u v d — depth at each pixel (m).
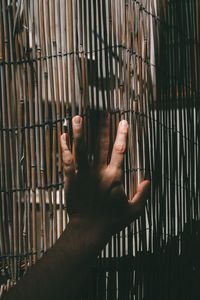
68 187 1.03
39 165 1.40
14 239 1.40
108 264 1.46
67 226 1.02
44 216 1.40
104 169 1.04
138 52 1.48
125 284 1.48
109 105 1.40
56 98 1.39
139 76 1.47
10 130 1.40
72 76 1.38
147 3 1.53
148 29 1.52
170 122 1.63
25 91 1.39
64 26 1.38
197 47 1.77
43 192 1.40
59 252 0.99
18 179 1.40
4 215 1.41
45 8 1.38
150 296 1.54
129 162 1.44
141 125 1.48
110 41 1.40
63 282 0.97
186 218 1.72
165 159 1.60
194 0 1.76
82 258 0.99
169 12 1.64
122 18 1.43
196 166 1.77
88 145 1.39
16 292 0.96
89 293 1.43
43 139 1.39
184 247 1.70
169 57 1.64
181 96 1.69
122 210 1.03
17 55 1.39
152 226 1.54
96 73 1.40
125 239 1.47
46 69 1.38
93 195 1.02
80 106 1.39
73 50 1.38
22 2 1.38
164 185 1.59
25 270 1.40
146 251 1.51
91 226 1.01
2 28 1.38
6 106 1.39
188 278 1.74
